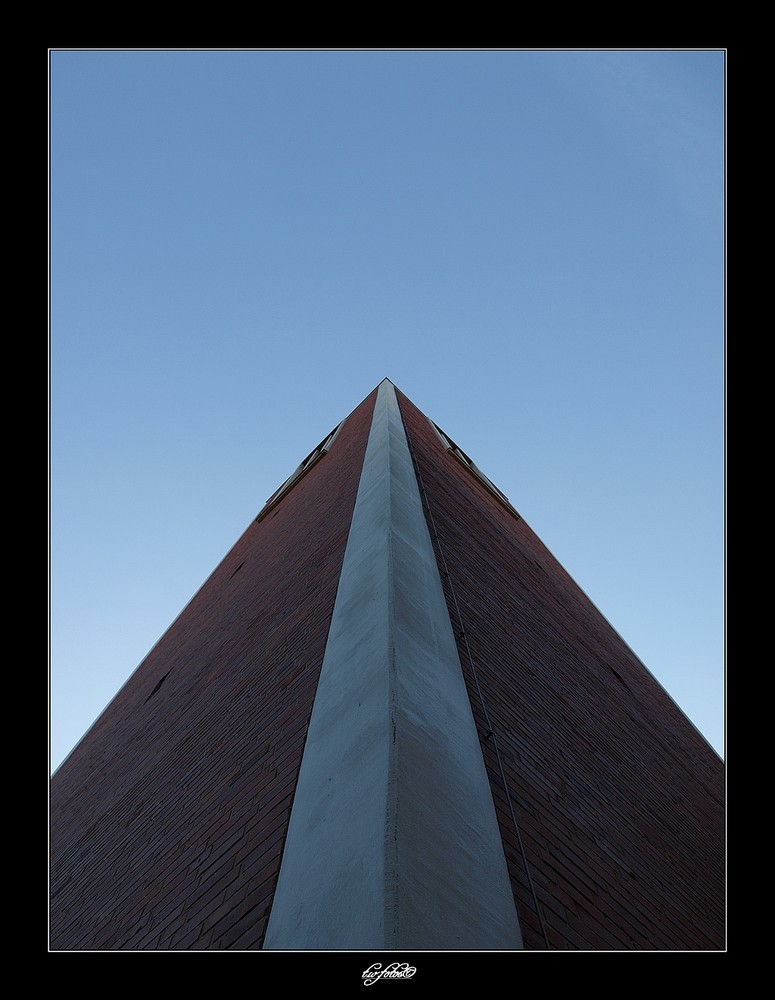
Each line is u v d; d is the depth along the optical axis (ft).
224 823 21.26
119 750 47.55
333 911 13.30
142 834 29.27
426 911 12.73
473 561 35.88
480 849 15.47
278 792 19.04
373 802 14.56
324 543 35.27
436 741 17.33
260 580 47.32
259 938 14.51
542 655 35.65
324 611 26.55
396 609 21.08
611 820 25.62
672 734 57.11
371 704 17.65
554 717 28.78
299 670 24.58
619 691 49.73
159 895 21.99
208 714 33.63
